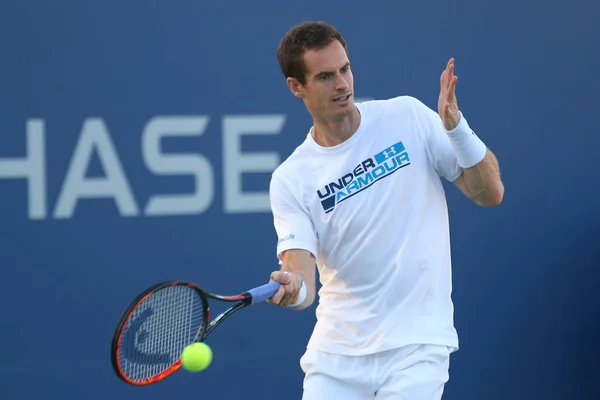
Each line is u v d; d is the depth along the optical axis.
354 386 11.85
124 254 17.81
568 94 19.58
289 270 11.77
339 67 11.12
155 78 17.75
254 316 18.56
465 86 19.08
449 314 11.72
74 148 17.48
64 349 17.64
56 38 17.27
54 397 17.61
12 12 17.05
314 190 11.71
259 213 18.42
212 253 18.22
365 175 11.52
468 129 10.92
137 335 10.62
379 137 11.58
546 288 19.59
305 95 11.50
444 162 11.53
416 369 11.48
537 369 19.61
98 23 17.42
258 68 18.22
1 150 17.17
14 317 17.38
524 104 19.38
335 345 11.91
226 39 18.02
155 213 17.91
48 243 17.47
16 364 17.42
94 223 17.66
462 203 19.23
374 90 18.67
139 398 18.06
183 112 17.92
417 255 11.45
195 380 18.31
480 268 19.33
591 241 19.73
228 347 18.44
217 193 18.19
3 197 17.23
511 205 19.42
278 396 18.72
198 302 11.82
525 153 19.42
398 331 11.51
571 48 19.55
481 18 19.08
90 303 17.72
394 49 18.72
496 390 19.45
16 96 17.16
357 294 11.72
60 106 17.38
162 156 17.89
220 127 18.11
